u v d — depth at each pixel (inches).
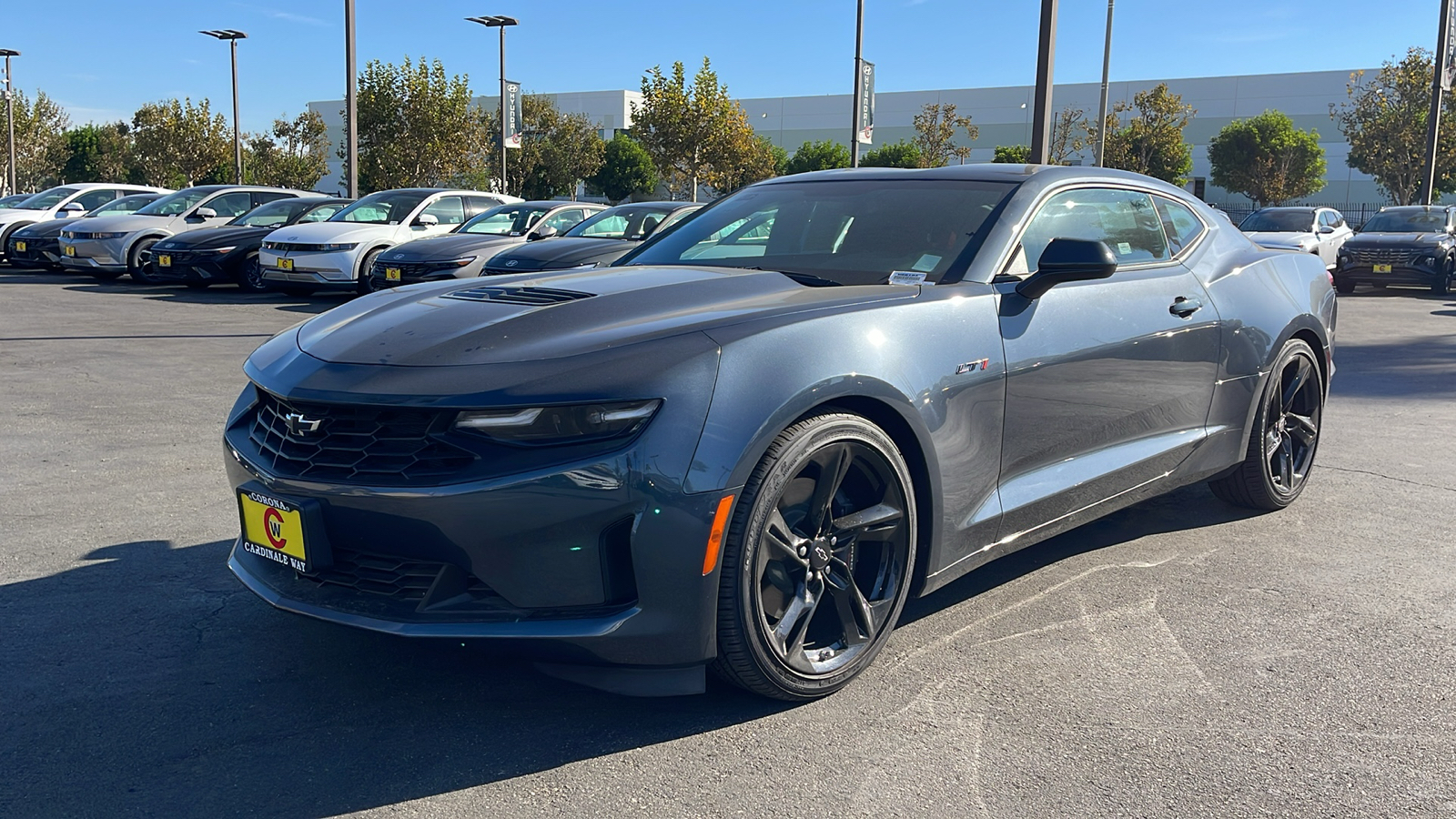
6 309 439.8
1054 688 102.0
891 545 102.9
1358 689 102.3
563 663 88.3
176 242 532.7
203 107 1857.8
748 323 93.3
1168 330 133.6
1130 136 1651.1
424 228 501.4
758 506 88.5
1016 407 112.5
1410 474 189.2
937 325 104.7
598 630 84.5
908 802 81.5
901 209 128.5
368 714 95.2
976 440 108.0
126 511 156.6
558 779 84.5
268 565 99.7
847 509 100.7
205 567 132.8
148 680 101.4
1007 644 112.5
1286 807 81.2
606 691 90.1
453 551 84.7
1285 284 160.4
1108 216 137.0
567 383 85.0
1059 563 139.9
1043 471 119.0
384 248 482.6
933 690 101.3
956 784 84.2
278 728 92.4
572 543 84.4
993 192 127.4
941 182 133.3
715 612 88.1
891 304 102.9
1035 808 80.7
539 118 2014.0
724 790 83.1
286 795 81.7
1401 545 148.5
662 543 84.6
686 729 93.0
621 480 83.6
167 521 151.3
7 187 1829.5
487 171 1863.9
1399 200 1486.2
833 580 98.7
